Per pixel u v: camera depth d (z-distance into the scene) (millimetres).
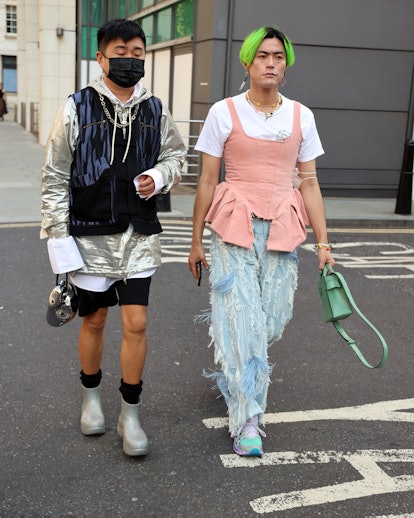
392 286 6434
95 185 2898
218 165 3209
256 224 3145
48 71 19734
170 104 13719
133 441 3074
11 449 3176
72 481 2922
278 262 3191
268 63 2992
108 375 4043
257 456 3164
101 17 20953
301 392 3936
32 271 6426
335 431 3457
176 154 3125
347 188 11977
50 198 2902
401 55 11664
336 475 3025
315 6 11195
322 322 5270
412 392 3998
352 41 11438
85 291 3035
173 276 6410
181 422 3498
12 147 19234
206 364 4293
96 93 2900
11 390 3807
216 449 3230
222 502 2791
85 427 3291
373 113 11812
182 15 12727
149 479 2953
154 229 3021
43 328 4840
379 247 8211
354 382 4113
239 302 3125
